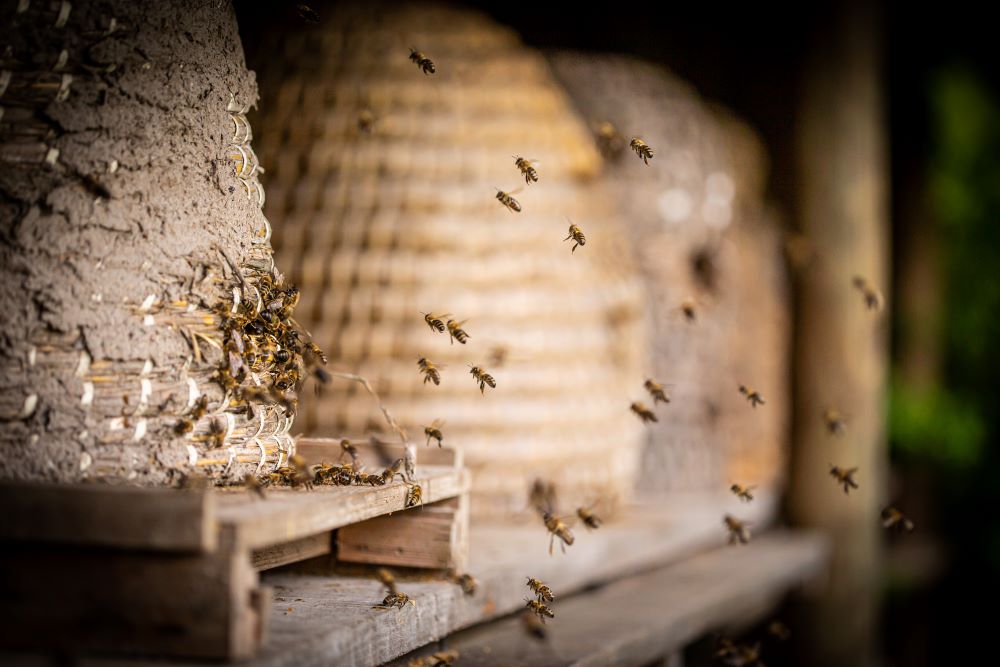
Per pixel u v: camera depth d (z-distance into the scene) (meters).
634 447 4.15
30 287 1.94
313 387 3.39
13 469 1.91
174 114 2.12
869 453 6.08
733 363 5.33
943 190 8.99
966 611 9.08
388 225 3.49
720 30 6.89
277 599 2.46
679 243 4.96
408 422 3.42
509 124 3.75
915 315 8.66
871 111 6.19
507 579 3.04
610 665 3.08
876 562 6.19
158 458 2.05
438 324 3.21
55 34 2.00
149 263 2.06
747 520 5.13
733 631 4.84
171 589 1.81
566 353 3.72
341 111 3.58
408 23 3.82
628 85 5.03
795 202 6.14
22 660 1.80
